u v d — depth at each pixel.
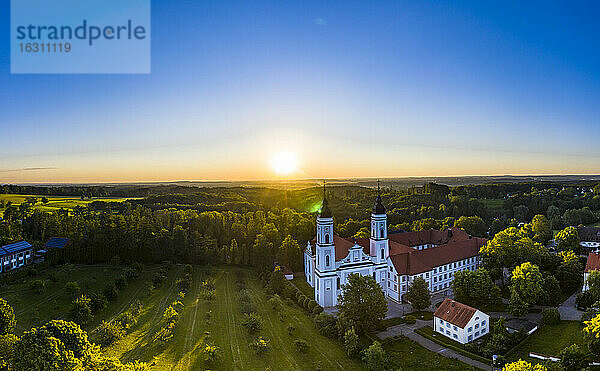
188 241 140.38
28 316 88.38
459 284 95.19
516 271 93.19
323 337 82.81
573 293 100.31
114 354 72.94
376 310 82.19
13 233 136.00
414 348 76.62
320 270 99.62
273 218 170.62
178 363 70.31
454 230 139.38
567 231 127.94
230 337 81.44
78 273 117.94
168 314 87.69
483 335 80.38
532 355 70.12
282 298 106.19
